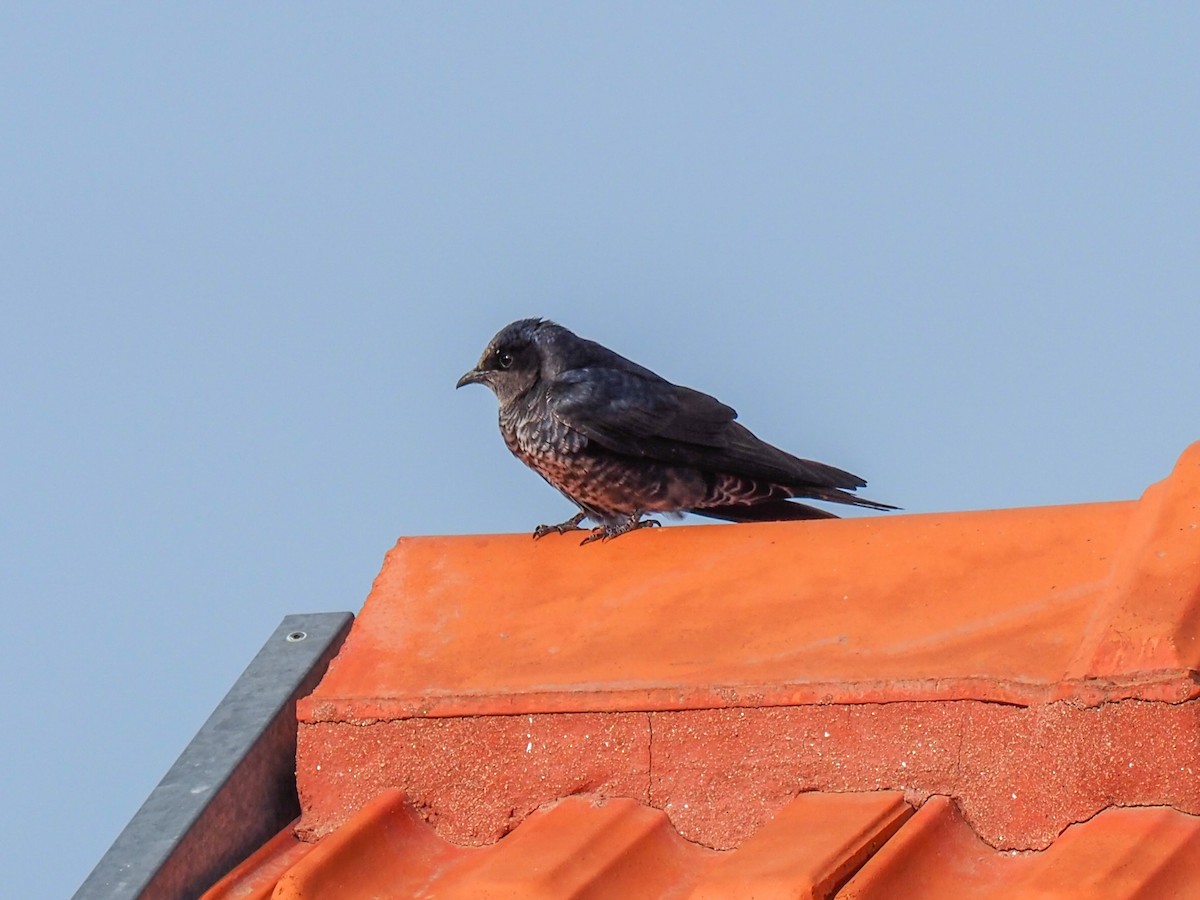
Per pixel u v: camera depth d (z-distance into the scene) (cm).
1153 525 912
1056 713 823
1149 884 757
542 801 924
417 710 949
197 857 934
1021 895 770
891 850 807
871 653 904
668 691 909
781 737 885
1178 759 798
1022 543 962
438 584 1061
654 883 857
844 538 1008
